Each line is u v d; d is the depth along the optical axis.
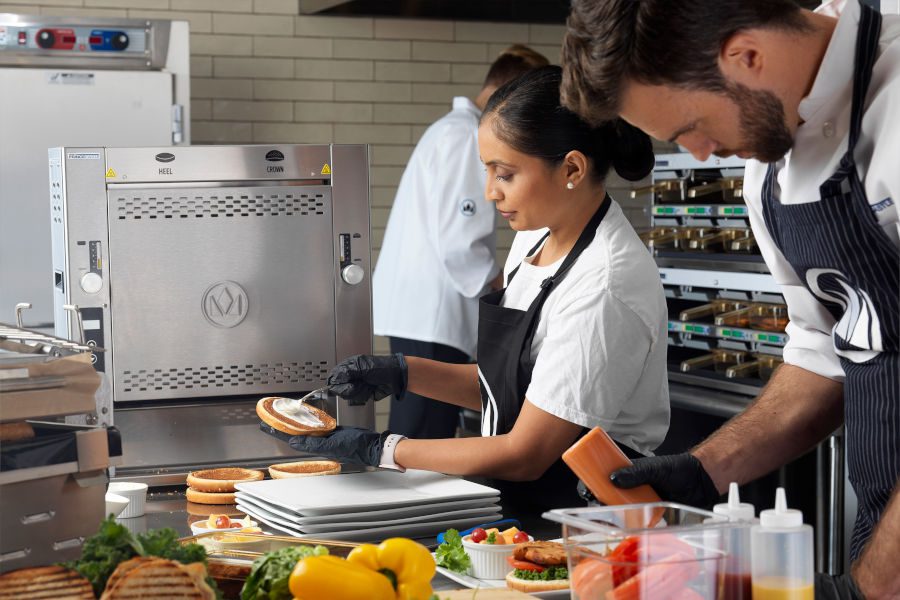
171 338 2.37
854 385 1.61
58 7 4.70
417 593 1.17
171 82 4.25
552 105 1.94
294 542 1.59
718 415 3.38
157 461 2.37
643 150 2.01
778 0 1.33
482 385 2.15
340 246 2.45
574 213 2.01
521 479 1.96
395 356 2.25
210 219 2.37
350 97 5.10
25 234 4.14
